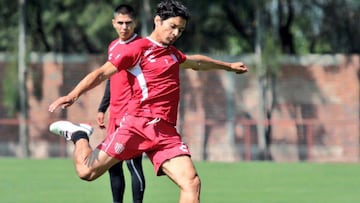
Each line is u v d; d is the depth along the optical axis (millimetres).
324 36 127188
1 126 114750
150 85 28141
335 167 74625
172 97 28469
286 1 123000
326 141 113438
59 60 118000
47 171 65750
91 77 26797
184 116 116875
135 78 28172
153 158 28188
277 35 120062
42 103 117312
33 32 121000
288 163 81562
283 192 50312
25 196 46375
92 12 111875
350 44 126250
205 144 113938
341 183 57469
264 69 113188
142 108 28250
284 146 113312
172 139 28219
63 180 56969
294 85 117438
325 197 47500
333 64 118312
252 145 112562
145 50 28031
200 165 76562
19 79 113500
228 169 70750
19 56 113438
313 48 129000
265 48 112875
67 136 29406
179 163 27688
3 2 115062
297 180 59688
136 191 33844
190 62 29922
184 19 27844
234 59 115125
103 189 50156
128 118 28328
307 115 117750
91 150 28875
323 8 124812
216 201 44750
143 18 108875
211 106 116875
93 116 113312
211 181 58219
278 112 117000
